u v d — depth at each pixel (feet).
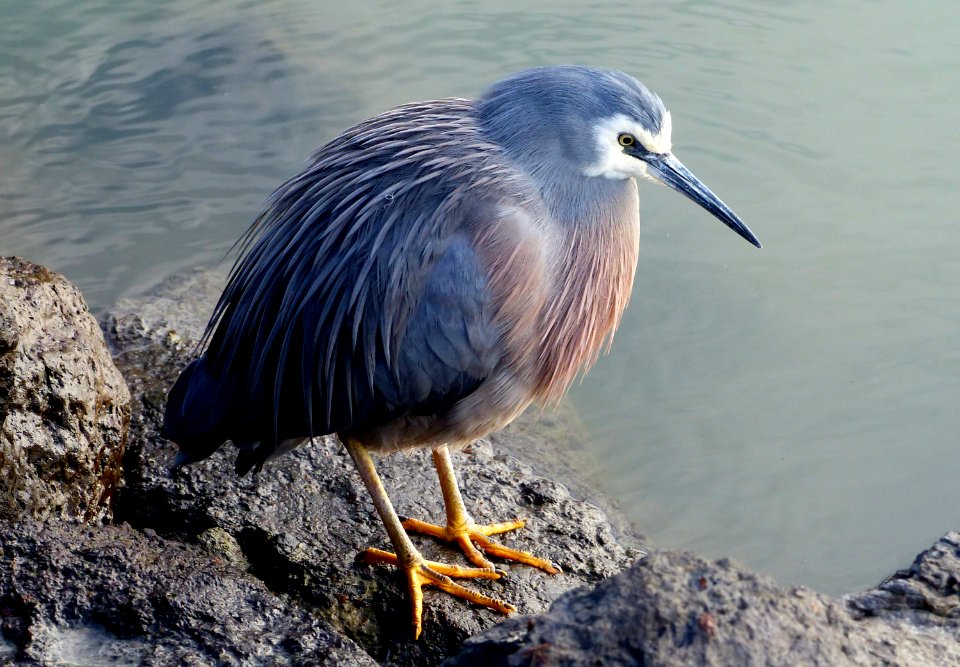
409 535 17.65
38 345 15.43
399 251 15.28
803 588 10.59
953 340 24.53
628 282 17.78
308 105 34.27
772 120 31.65
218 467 18.17
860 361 24.25
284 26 37.88
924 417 22.77
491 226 15.34
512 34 36.52
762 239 27.73
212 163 32.04
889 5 37.35
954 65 33.47
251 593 13.82
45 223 29.48
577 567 17.46
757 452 22.26
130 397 18.01
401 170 15.62
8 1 39.40
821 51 34.65
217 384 16.44
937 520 20.47
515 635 10.59
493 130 16.05
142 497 17.67
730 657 9.71
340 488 18.13
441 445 17.03
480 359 15.81
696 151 30.42
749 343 25.00
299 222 15.97
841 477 21.54
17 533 14.02
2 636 13.01
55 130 33.04
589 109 15.97
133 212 30.19
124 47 36.88
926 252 27.02
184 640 13.03
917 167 29.63
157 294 26.02
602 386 24.26
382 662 15.47
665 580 10.36
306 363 15.75
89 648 12.91
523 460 21.80
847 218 28.17
